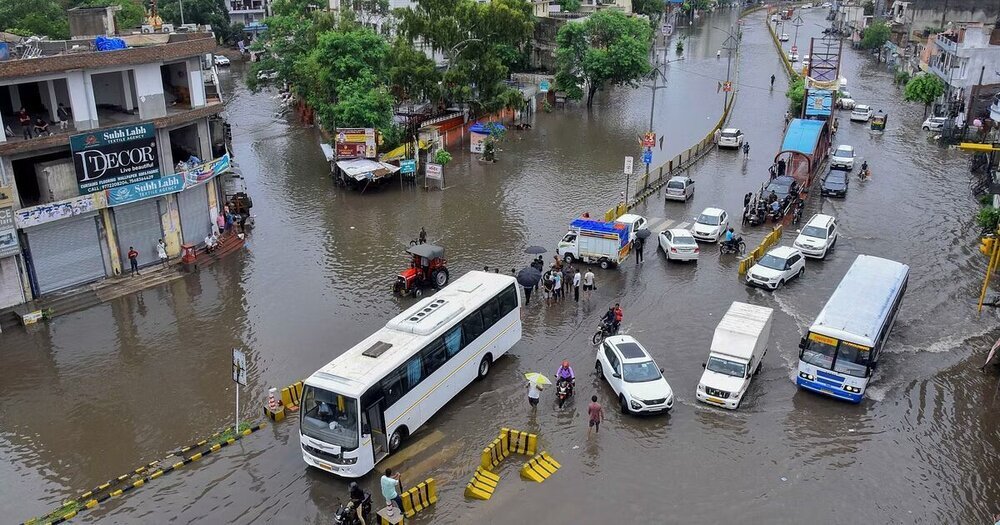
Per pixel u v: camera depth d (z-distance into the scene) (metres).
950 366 28.19
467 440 23.59
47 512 20.38
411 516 20.08
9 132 32.38
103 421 24.53
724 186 51.78
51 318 31.73
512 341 28.78
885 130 67.94
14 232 30.91
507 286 28.14
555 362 28.50
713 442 23.52
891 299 27.89
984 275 36.28
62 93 35.69
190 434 23.77
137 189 34.97
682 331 30.77
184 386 26.58
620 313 30.11
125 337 30.25
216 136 46.34
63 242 33.28
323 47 54.94
